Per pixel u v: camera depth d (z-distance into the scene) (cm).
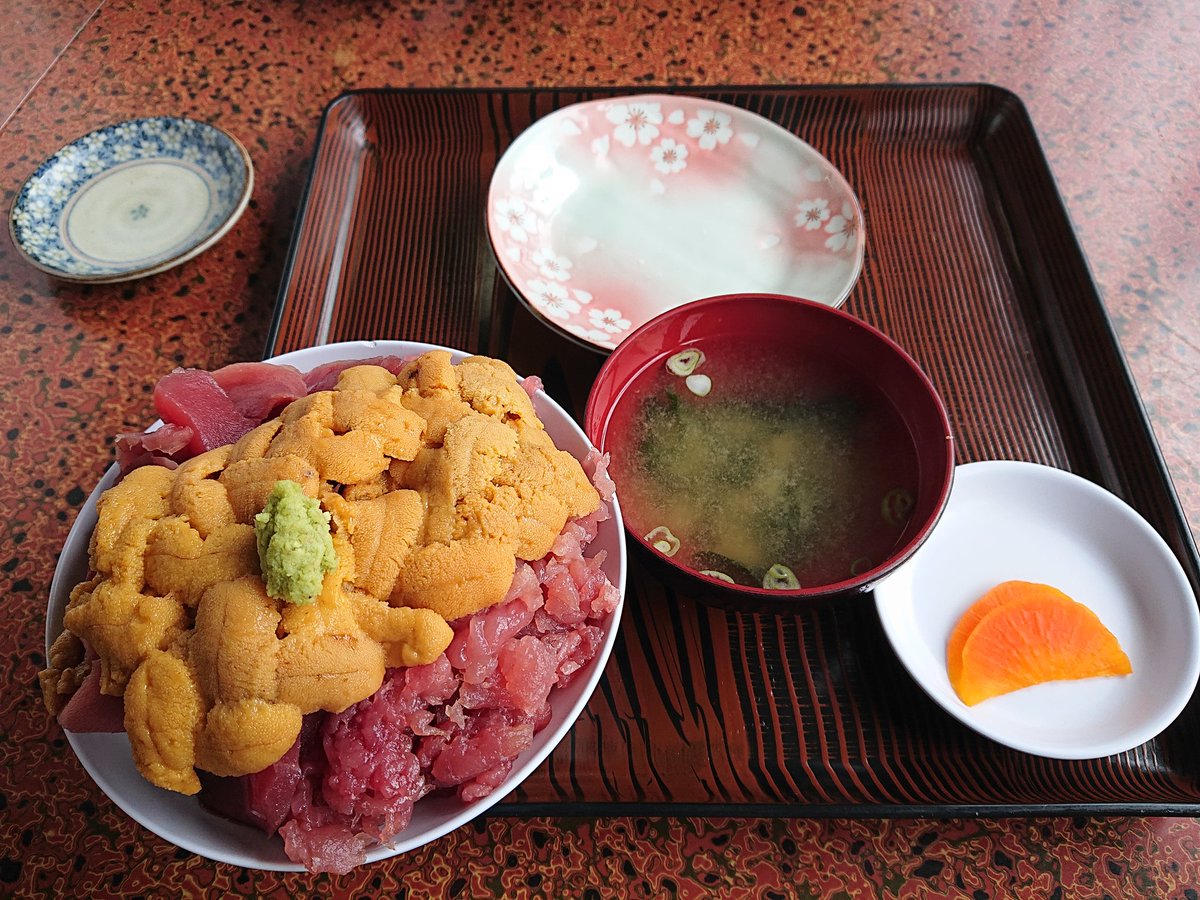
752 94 43
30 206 40
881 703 30
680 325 33
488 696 25
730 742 29
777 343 34
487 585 24
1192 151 44
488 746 25
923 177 43
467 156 43
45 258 38
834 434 33
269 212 41
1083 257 38
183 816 24
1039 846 28
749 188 40
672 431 33
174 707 22
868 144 44
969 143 44
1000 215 41
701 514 31
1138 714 28
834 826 28
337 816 24
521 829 28
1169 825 28
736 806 27
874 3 50
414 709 24
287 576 22
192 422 27
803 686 30
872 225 41
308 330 37
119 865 27
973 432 35
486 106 42
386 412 26
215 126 44
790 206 39
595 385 31
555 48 47
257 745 22
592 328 35
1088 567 31
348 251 40
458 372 28
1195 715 29
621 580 27
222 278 39
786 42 48
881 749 29
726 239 39
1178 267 41
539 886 27
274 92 46
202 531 24
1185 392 37
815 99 43
